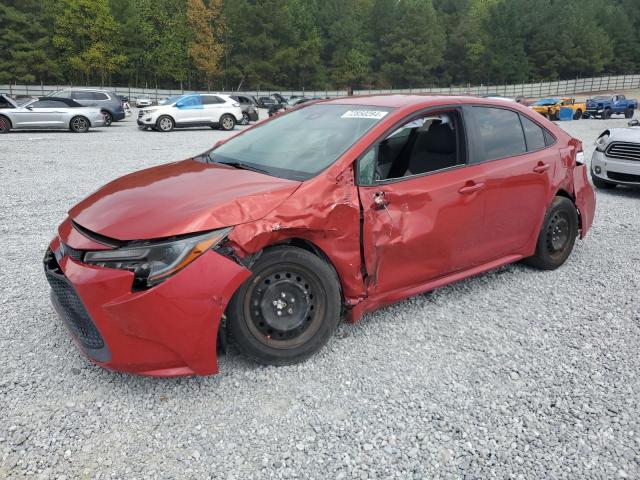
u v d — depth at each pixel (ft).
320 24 301.43
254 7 257.96
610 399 9.48
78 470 7.57
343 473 7.62
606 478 7.61
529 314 12.84
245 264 9.32
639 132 27.96
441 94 13.38
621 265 16.52
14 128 62.80
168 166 12.51
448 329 11.98
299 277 9.96
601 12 372.17
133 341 8.61
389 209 10.96
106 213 9.51
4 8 207.72
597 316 12.83
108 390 9.48
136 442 8.18
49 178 31.14
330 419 8.80
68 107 65.72
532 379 10.07
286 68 276.21
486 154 13.10
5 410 8.82
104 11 228.02
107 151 45.27
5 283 14.34
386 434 8.46
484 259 13.33
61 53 230.48
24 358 10.45
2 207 23.50
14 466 7.59
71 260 9.06
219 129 80.79
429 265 11.92
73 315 9.37
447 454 8.04
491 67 319.68
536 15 328.08
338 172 10.39
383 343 11.27
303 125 12.70
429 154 12.05
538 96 288.71
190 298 8.60
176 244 8.62
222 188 9.92
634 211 24.32
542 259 15.29
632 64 353.72
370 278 10.89
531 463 7.88
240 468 7.68
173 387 9.58
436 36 315.37
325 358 10.62
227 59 264.11
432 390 9.64
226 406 9.08
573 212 15.74
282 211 9.51
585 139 62.49
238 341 9.70
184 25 252.62
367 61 301.43
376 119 11.60
